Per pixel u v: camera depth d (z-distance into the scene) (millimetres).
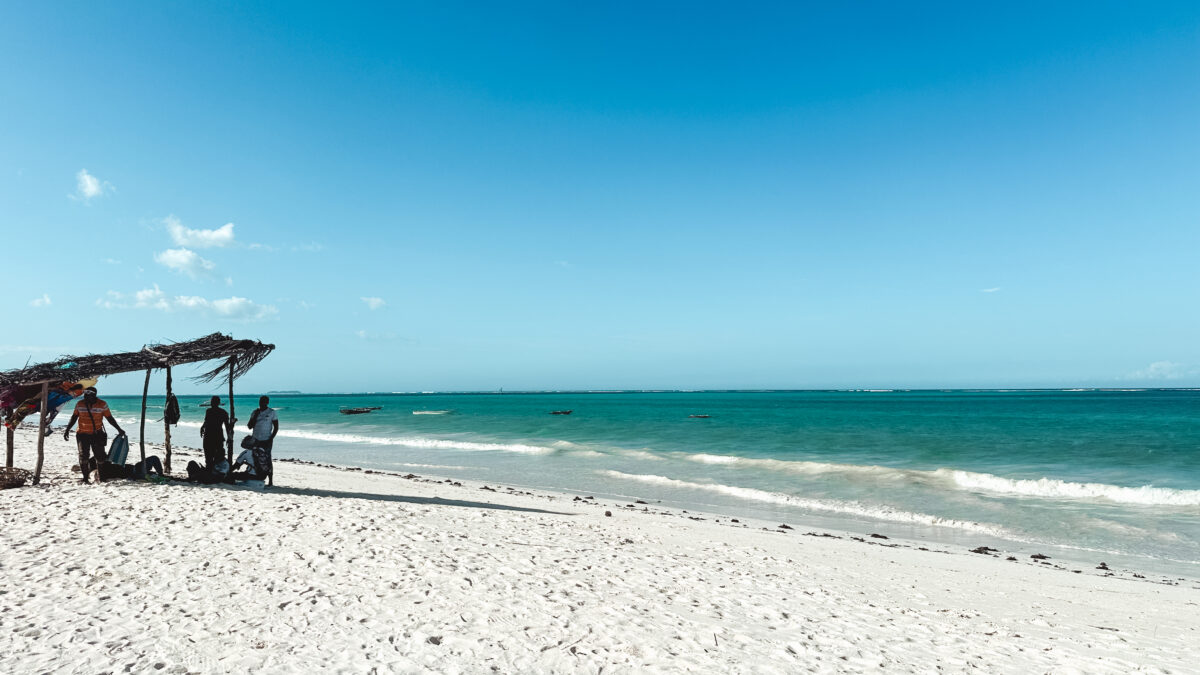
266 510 10141
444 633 5457
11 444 13016
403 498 14133
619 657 5160
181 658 4750
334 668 4688
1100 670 5605
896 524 16141
